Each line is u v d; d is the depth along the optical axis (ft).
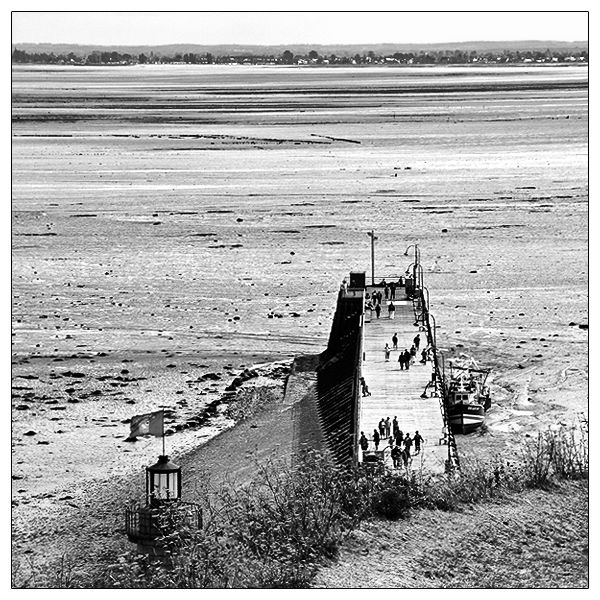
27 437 350.02
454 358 431.84
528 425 352.69
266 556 181.47
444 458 280.10
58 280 565.94
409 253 625.41
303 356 447.83
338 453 315.37
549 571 179.42
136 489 309.63
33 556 263.90
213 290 547.90
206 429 363.35
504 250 627.46
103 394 396.37
